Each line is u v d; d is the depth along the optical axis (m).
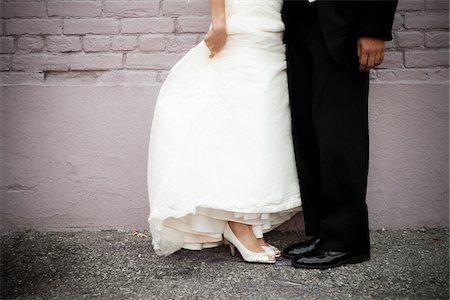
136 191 2.92
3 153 2.91
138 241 2.81
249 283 2.30
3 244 2.76
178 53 2.91
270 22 2.48
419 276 2.34
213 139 2.46
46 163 2.91
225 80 2.47
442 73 2.84
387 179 2.88
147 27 2.90
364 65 2.35
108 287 2.28
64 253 2.65
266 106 2.45
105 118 2.89
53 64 2.91
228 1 2.47
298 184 2.56
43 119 2.90
